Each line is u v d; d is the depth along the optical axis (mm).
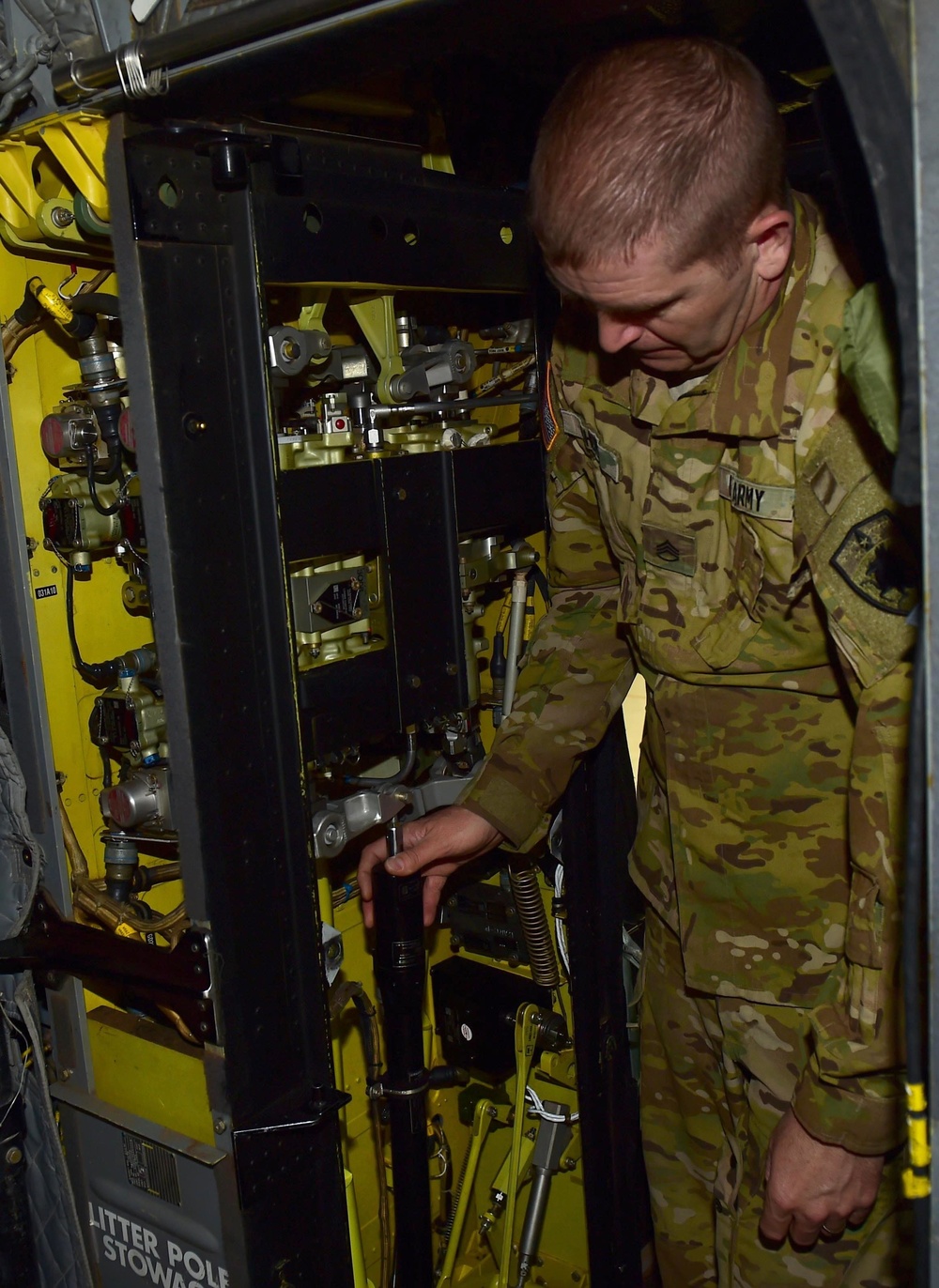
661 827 1705
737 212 1115
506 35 1391
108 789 1600
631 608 1571
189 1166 1389
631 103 1083
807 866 1491
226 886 1288
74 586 1627
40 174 1378
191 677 1232
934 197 680
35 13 1164
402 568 1521
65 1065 1535
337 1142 1450
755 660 1423
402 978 1579
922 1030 813
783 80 1591
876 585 1128
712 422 1322
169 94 1104
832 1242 1467
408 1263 1669
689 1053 1744
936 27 660
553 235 1128
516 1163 2006
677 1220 1839
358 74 1083
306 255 1346
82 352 1490
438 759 1893
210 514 1246
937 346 699
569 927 1838
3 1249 1527
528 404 1854
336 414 1530
